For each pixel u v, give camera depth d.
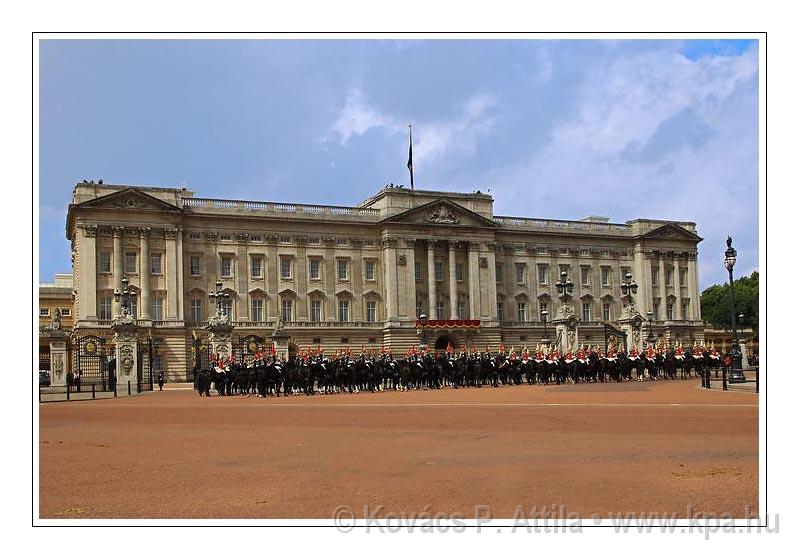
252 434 31.42
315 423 35.75
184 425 36.16
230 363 69.25
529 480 19.62
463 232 131.50
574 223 144.50
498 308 136.12
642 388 60.91
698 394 50.94
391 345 124.00
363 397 56.75
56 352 72.06
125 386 73.62
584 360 75.06
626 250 147.12
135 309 109.38
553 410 39.84
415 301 127.88
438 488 18.84
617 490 18.33
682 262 150.00
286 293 120.94
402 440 28.25
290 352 118.56
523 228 138.88
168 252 112.00
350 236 126.25
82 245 107.25
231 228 118.50
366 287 126.62
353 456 24.28
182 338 111.12
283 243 121.81
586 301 142.75
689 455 23.20
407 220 127.50
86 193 108.44
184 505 17.61
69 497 18.72
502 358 73.50
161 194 112.75
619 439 27.22
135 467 22.84
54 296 142.50
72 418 41.16
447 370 70.25
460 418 36.44
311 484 19.67
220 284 93.19
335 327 123.00
